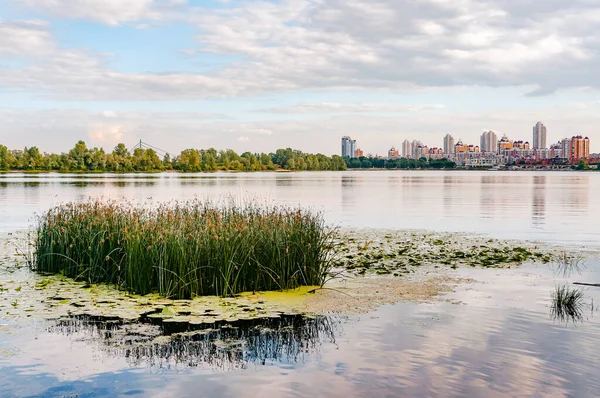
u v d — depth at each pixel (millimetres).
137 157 180125
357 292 13094
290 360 8547
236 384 7664
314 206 40938
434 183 99500
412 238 23469
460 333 9805
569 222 31203
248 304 12016
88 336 9734
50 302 12156
